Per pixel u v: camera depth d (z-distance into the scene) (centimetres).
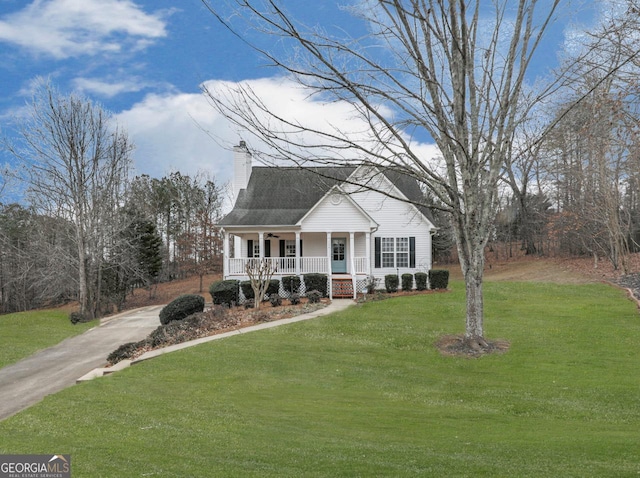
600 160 2819
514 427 914
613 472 620
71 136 2923
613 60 1498
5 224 4231
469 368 1393
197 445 781
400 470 646
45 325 2639
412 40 1279
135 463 691
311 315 2094
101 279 3375
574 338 1609
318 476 628
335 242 3055
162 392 1190
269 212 2952
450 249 4831
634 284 2520
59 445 791
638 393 1132
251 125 1071
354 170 2769
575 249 3884
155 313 3025
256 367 1420
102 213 3159
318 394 1179
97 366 1691
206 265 4559
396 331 1786
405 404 1098
